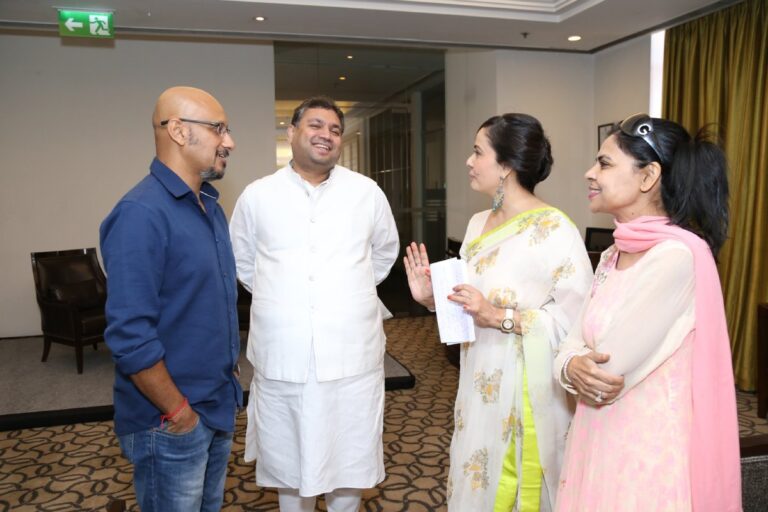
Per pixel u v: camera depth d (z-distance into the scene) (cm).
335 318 203
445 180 774
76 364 513
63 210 623
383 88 745
